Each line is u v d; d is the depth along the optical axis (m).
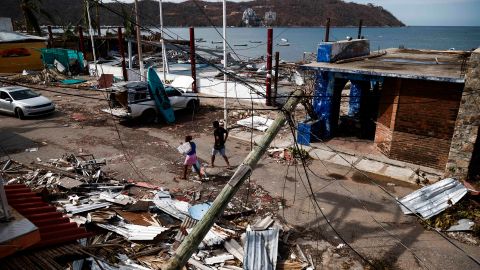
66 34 41.78
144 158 14.05
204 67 40.25
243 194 11.35
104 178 11.88
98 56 44.19
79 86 28.14
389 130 14.05
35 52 35.19
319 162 13.95
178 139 16.48
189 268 7.58
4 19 40.91
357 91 19.09
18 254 5.27
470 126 11.20
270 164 13.80
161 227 8.84
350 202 10.90
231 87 24.84
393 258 8.29
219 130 12.78
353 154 14.63
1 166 12.55
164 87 19.39
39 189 10.09
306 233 9.27
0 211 5.11
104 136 16.61
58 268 5.12
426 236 9.17
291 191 11.59
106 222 8.96
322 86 15.77
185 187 11.68
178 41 29.66
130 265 7.33
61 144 15.35
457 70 13.52
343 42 16.56
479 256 8.35
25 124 18.27
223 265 7.79
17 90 19.89
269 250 8.12
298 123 15.66
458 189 10.32
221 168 13.33
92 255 6.45
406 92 13.14
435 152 13.02
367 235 9.20
